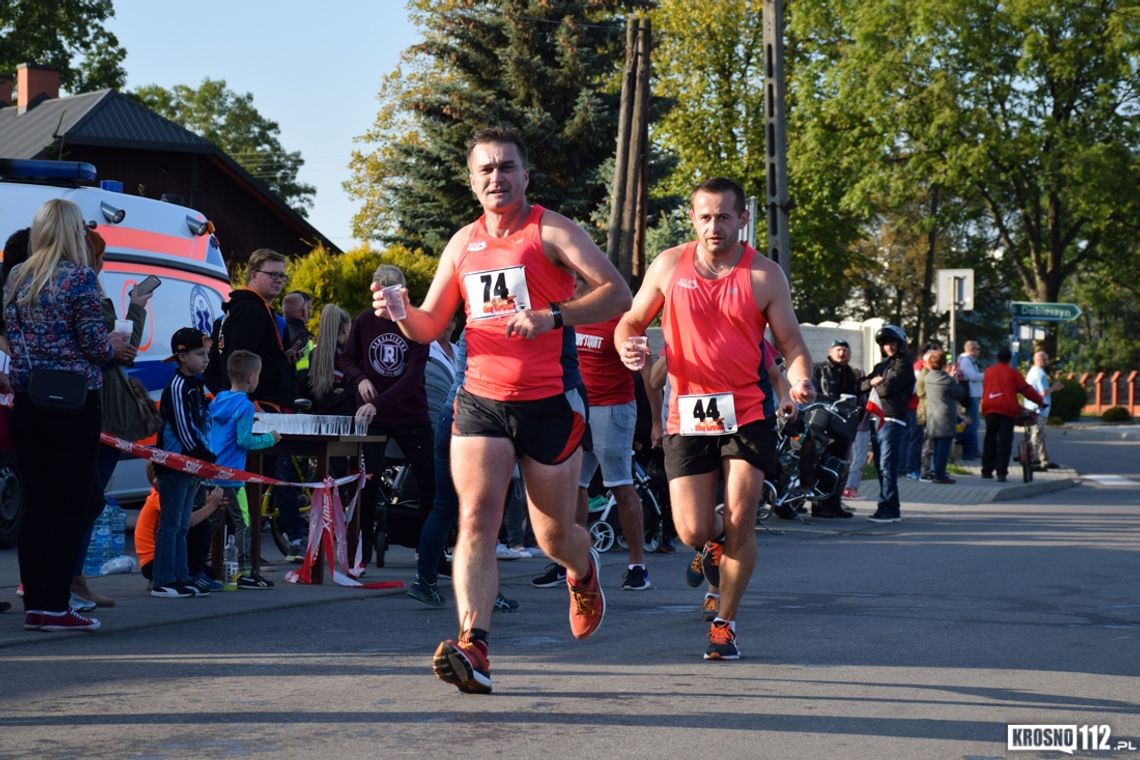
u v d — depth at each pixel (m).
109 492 12.64
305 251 39.19
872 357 29.81
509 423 5.63
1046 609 8.66
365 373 9.83
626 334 6.75
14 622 7.57
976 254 70.88
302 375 11.88
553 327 5.48
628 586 9.58
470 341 5.73
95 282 7.16
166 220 13.55
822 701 5.64
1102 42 49.97
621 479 9.46
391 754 4.65
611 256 25.08
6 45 52.09
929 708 5.54
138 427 8.55
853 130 53.38
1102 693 5.94
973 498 19.66
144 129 37.09
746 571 6.57
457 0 38.38
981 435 35.41
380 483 10.77
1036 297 55.72
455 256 5.81
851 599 9.03
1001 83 50.34
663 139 56.44
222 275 14.45
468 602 5.60
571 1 36.91
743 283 6.48
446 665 5.53
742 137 56.41
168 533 8.68
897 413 15.68
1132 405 73.69
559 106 36.69
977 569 10.93
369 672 6.19
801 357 6.44
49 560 7.19
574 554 6.05
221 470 8.70
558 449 5.68
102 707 5.39
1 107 46.59
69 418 7.12
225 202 37.91
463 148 36.22
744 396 6.48
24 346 7.11
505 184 5.66
